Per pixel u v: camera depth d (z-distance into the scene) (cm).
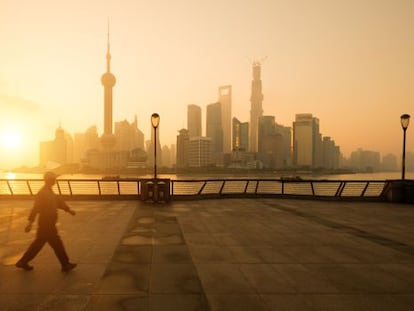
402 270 611
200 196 1823
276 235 910
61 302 449
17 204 1587
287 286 523
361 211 1430
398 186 1802
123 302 452
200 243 805
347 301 468
